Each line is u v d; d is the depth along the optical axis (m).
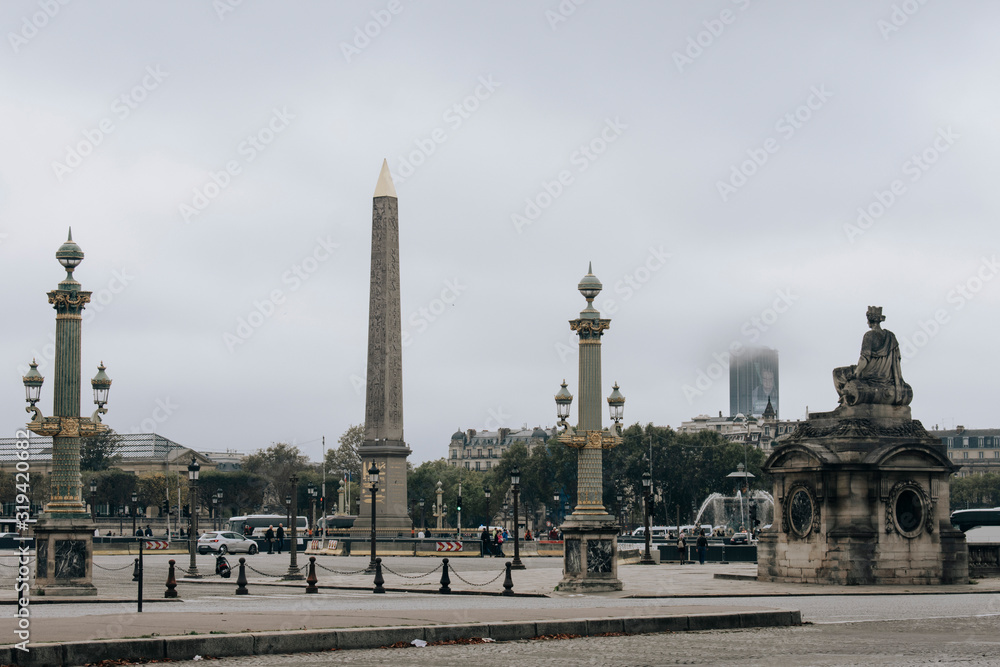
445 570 51.47
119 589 53.34
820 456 53.72
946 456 54.72
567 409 52.03
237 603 43.44
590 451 51.84
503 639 30.62
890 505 53.72
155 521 198.75
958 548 54.50
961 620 36.28
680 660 26.30
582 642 30.16
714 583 56.44
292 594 50.94
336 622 30.97
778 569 56.91
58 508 46.03
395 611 35.44
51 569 45.56
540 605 41.94
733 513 168.00
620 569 72.50
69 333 46.62
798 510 55.81
